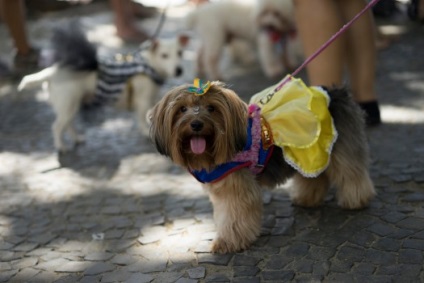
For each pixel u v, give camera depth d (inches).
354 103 135.6
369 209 135.1
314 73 169.3
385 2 365.4
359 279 106.3
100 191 166.4
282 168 128.6
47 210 156.0
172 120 114.4
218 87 114.0
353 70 190.9
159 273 116.9
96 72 205.6
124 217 147.3
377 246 117.7
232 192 120.3
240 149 116.6
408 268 108.1
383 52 296.7
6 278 121.0
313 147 122.4
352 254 115.7
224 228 122.8
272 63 285.3
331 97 131.5
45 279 119.4
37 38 383.6
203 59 295.7
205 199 153.8
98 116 242.1
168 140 116.0
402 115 202.2
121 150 201.2
